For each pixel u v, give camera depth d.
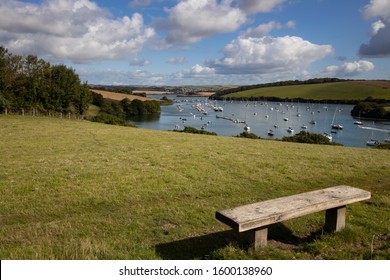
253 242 6.07
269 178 12.75
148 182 11.95
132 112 131.25
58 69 65.44
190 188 11.25
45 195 10.62
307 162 16.25
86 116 72.56
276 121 133.12
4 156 17.53
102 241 6.79
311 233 7.24
